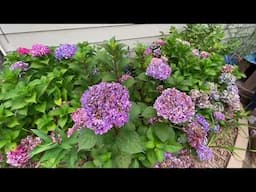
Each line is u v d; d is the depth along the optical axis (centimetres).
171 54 190
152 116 121
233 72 195
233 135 189
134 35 231
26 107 152
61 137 136
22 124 157
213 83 186
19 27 198
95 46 200
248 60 234
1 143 146
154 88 157
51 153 128
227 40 265
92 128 97
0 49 207
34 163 148
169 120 119
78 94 160
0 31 196
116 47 144
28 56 183
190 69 182
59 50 168
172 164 133
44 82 159
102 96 100
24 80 168
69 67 166
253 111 218
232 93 184
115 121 98
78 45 193
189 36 228
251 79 233
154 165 130
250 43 254
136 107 120
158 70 145
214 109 176
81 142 106
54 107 163
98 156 115
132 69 177
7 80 162
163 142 126
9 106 151
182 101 117
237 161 168
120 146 108
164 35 233
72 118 141
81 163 135
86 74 158
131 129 113
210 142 170
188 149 144
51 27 204
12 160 141
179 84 159
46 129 154
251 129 202
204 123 153
